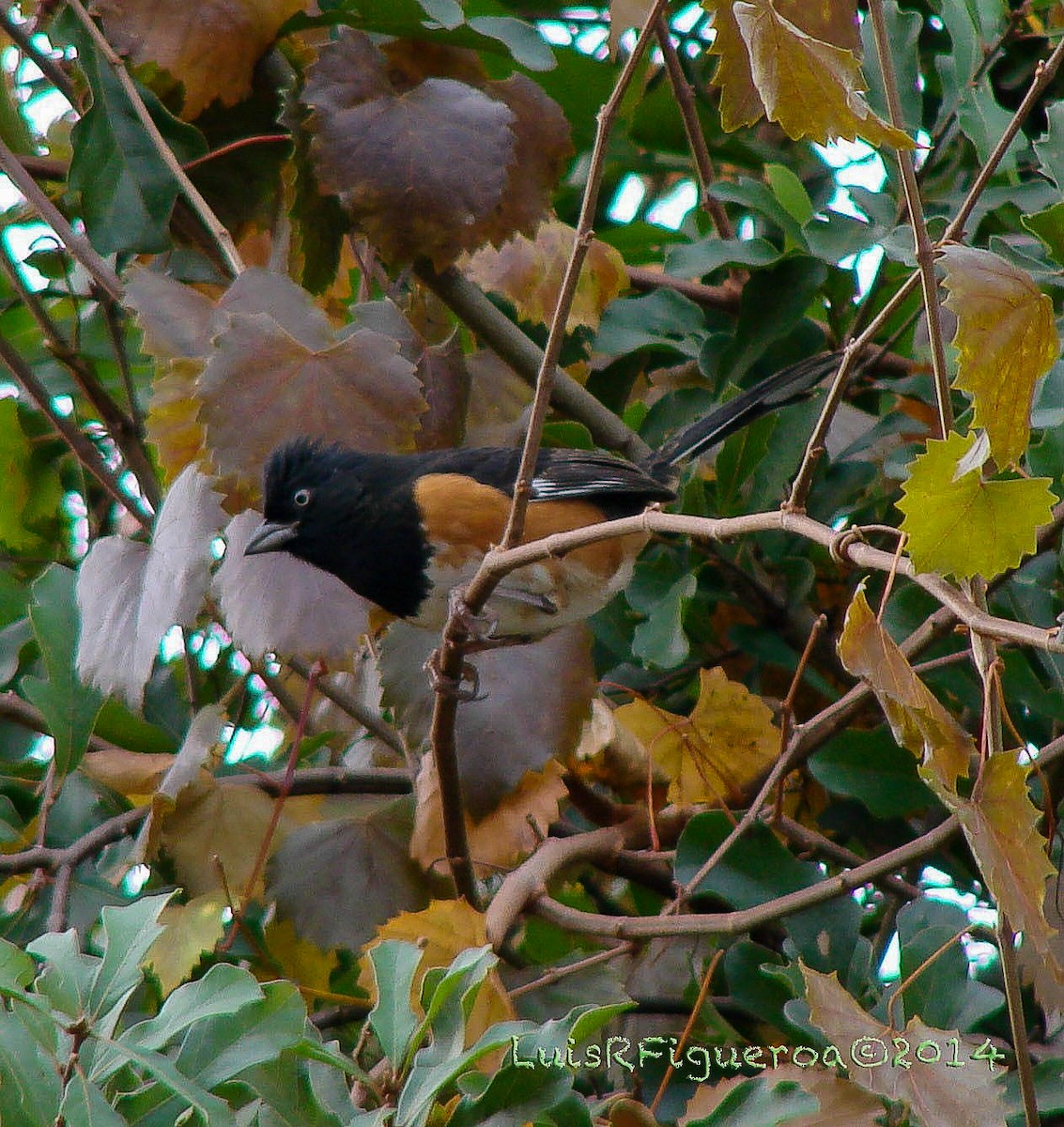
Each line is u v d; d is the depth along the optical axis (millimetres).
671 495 8086
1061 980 3801
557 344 5727
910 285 4652
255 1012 4285
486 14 8891
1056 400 6984
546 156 8195
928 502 3828
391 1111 4188
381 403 6926
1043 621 7320
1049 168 7059
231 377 6840
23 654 8750
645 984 7070
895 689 3914
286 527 7664
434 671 6633
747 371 9047
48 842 7441
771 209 8148
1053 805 7156
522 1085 4496
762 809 7207
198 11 7723
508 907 6398
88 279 8406
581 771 7871
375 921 6973
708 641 8734
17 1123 4059
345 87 7734
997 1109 4750
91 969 4371
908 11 8930
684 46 9570
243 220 8477
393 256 7750
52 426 8852
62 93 8211
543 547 5676
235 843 7082
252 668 7949
